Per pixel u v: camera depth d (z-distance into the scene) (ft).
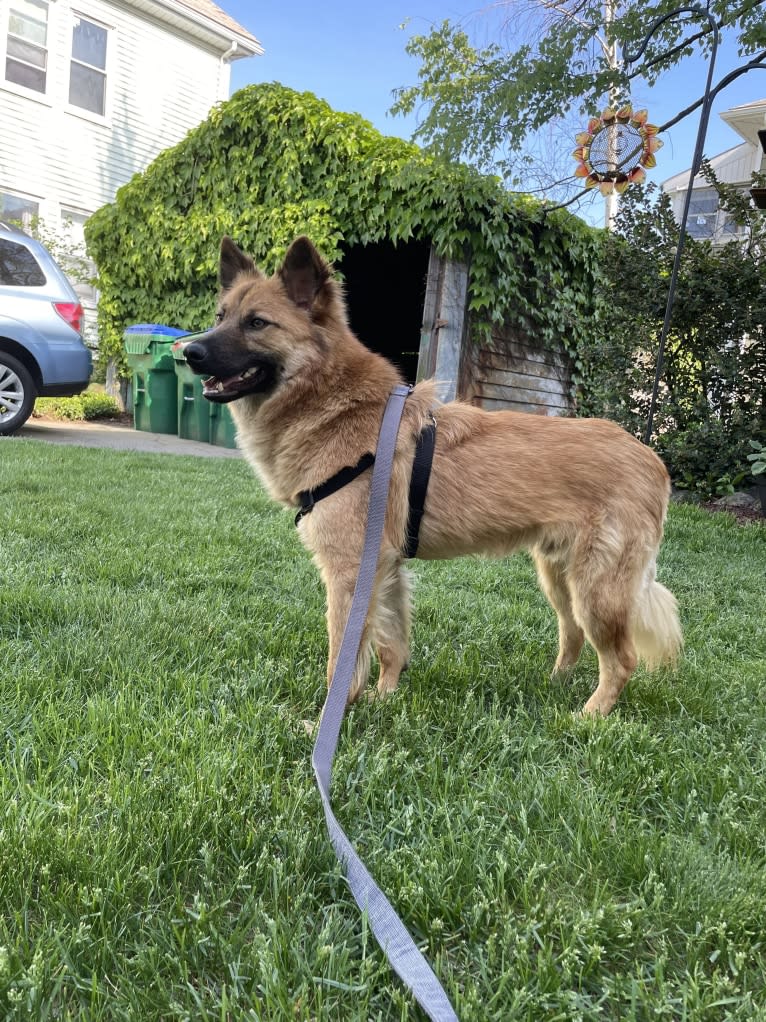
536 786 6.54
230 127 34.71
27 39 49.73
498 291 31.04
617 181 24.02
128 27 54.49
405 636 9.39
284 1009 4.06
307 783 6.43
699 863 5.59
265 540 15.65
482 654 10.36
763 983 4.66
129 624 9.85
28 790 5.80
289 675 8.79
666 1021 4.31
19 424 29.71
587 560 8.64
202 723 7.11
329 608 8.36
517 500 8.55
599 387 26.04
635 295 24.71
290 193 32.71
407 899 5.04
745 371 24.29
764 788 6.78
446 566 15.44
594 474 8.69
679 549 18.03
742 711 8.73
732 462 24.54
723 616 12.90
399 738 7.43
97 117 53.72
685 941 4.99
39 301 29.53
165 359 36.58
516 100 24.75
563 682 9.79
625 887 5.49
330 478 8.29
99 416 42.19
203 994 4.29
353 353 8.97
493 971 4.56
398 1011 4.28
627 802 6.55
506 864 5.31
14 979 4.16
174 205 38.24
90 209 54.75
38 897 4.99
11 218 50.34
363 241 32.89
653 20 24.22
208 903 5.04
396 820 5.98
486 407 32.63
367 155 31.09
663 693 9.13
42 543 13.80
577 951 4.58
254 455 9.39
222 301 9.41
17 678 7.85
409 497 8.43
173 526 15.94
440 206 29.50
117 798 5.82
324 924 4.82
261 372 8.87
